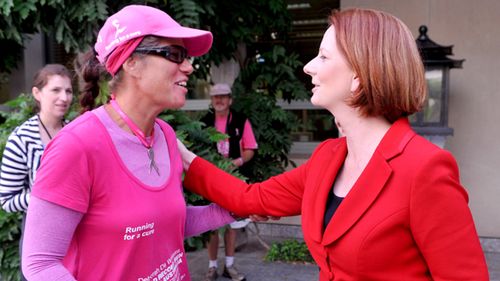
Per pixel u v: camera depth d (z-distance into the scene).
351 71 1.16
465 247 1.04
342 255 1.15
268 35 4.59
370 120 1.20
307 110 5.39
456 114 4.47
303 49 5.20
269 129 4.46
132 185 1.19
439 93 3.61
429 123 3.65
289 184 1.51
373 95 1.13
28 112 2.86
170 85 1.25
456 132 4.49
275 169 4.54
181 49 1.26
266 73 4.56
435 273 1.07
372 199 1.11
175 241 1.33
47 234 1.09
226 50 4.15
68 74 2.28
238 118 4.07
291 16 4.59
